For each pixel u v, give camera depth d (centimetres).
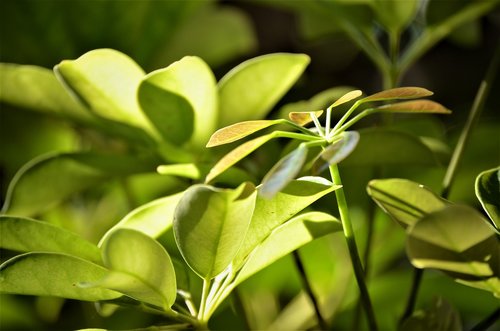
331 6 118
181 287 95
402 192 87
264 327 130
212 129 105
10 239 92
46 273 88
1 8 128
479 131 127
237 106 106
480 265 84
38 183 107
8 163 144
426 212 86
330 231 92
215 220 84
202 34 150
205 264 88
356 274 92
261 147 111
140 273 85
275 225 90
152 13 130
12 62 131
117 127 109
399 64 119
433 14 118
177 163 107
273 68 104
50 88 110
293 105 111
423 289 124
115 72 102
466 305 124
